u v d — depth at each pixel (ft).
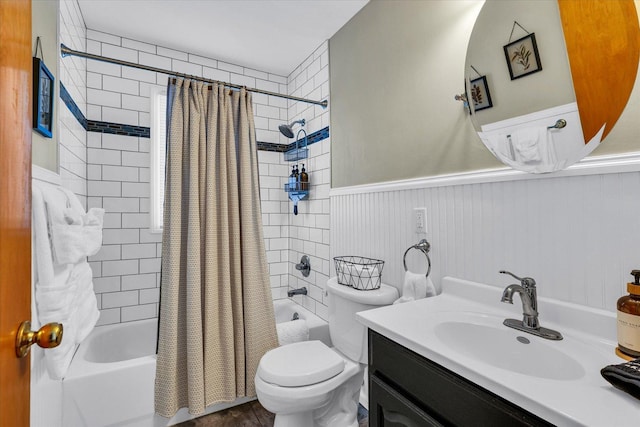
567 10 3.07
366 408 5.81
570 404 1.86
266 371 4.50
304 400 4.30
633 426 1.68
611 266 2.83
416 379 2.80
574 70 3.03
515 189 3.56
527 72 3.37
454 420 2.44
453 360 2.41
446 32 4.42
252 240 6.23
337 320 5.33
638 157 2.66
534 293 3.08
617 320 2.52
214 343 5.68
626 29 2.72
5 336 1.64
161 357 5.36
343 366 4.76
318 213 7.68
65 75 5.17
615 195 2.82
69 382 4.85
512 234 3.58
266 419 5.80
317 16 6.55
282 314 8.71
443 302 3.94
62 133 4.95
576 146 3.03
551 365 2.70
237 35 7.36
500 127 3.62
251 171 6.39
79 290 3.88
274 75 9.43
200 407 5.32
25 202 1.95
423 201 4.72
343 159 6.73
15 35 1.80
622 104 2.76
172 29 7.11
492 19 3.69
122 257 7.43
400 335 2.93
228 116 6.27
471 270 4.01
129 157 7.52
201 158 5.88
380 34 5.71
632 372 1.89
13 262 1.76
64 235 3.38
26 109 1.98
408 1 5.10
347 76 6.66
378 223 5.63
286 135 8.14
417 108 4.89
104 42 7.27
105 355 6.75
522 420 2.01
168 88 5.79
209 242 5.74
